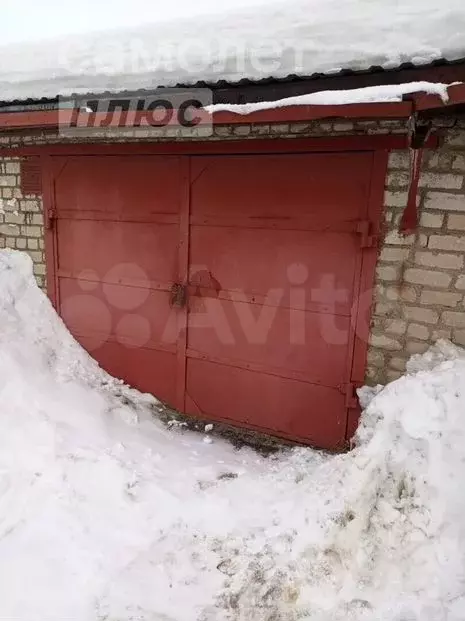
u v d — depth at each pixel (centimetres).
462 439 235
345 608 207
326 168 308
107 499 278
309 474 310
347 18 236
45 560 245
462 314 285
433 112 253
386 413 271
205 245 362
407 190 286
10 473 288
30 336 405
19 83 323
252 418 373
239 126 329
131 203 383
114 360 423
